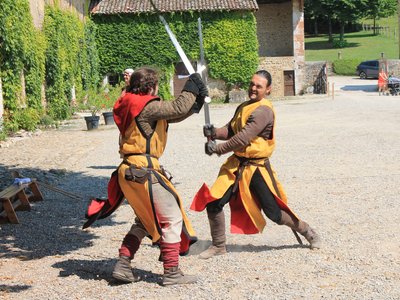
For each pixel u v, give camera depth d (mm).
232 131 5969
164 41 37875
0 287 5289
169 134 19562
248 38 38719
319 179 10445
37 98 22688
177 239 5141
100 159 13984
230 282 5203
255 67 39125
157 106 5023
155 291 5062
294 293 4871
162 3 38125
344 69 61031
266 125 5773
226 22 38312
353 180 10211
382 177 10406
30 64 21938
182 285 5176
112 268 5754
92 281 5387
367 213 7770
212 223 6020
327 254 5980
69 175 11852
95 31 37281
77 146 16688
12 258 6246
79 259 6125
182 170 12016
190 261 5898
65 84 28016
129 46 37938
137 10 37406
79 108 30078
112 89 32875
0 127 18562
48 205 8969
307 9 79062
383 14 83062
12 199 8711
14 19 19891
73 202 9219
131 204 5078
